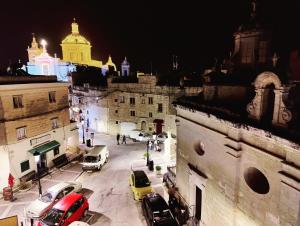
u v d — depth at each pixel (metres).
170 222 14.06
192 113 13.77
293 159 7.62
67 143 29.56
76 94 44.28
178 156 16.39
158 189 20.59
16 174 20.77
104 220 16.20
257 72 12.01
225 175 11.02
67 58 59.47
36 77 24.77
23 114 21.48
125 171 24.56
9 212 17.23
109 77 38.81
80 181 22.23
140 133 35.91
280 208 8.16
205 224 13.20
